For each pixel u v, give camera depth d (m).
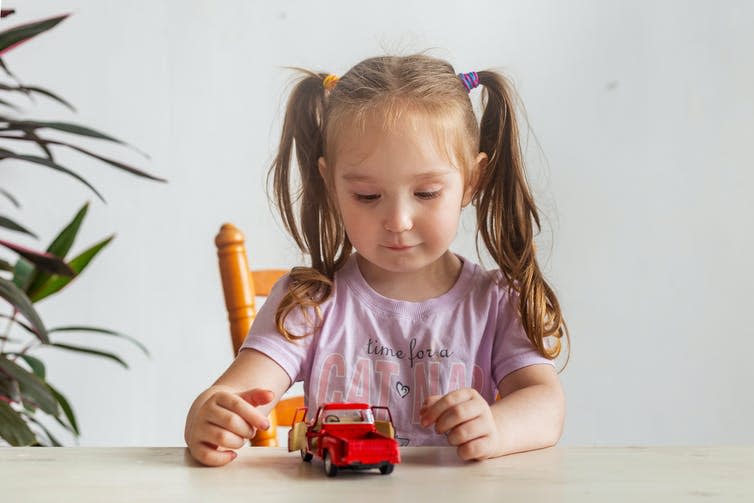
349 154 0.81
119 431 1.99
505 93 1.00
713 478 0.58
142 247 1.99
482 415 0.66
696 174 1.94
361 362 0.95
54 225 1.98
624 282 1.94
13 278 1.45
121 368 1.99
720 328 1.94
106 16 1.99
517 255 0.98
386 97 0.81
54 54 1.98
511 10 1.94
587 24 1.94
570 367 1.94
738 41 1.94
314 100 1.01
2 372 1.27
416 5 1.95
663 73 1.94
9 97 1.97
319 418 0.65
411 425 0.94
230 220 1.98
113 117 1.99
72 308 1.98
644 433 1.94
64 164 1.98
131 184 1.98
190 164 1.98
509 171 1.00
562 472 0.60
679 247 1.94
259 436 1.21
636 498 0.51
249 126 1.98
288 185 1.04
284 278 1.00
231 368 0.92
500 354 0.95
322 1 1.96
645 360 1.94
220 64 1.98
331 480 0.58
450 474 0.60
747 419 1.93
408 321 0.96
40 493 0.53
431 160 0.80
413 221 0.81
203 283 1.99
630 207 1.93
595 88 1.94
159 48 1.99
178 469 0.62
